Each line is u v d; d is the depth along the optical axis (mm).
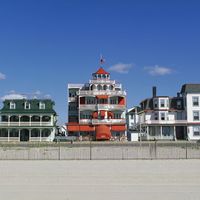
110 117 91375
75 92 97688
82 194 26281
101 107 91750
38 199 24766
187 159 53750
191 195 25672
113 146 59531
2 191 27453
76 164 46969
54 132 89125
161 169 41062
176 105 92125
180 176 35344
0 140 87188
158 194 26078
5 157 56719
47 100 89938
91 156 56781
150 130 89750
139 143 62688
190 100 89500
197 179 33312
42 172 38844
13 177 35094
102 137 83688
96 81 94812
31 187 29203
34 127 87500
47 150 59062
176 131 90875
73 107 96625
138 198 24844
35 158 55688
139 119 95500
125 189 28156
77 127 90875
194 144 59875
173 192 26781
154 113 91250
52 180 33094
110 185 30125
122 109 92500
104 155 58375
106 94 93188
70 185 30203
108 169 41344
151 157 57031
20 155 57969
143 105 96438
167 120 90062
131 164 46594
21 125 87750
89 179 33625
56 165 45844
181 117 91312
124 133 90875
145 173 37656
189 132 88812
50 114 88500
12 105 89188
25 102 89250
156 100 91750
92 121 90875
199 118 89188
